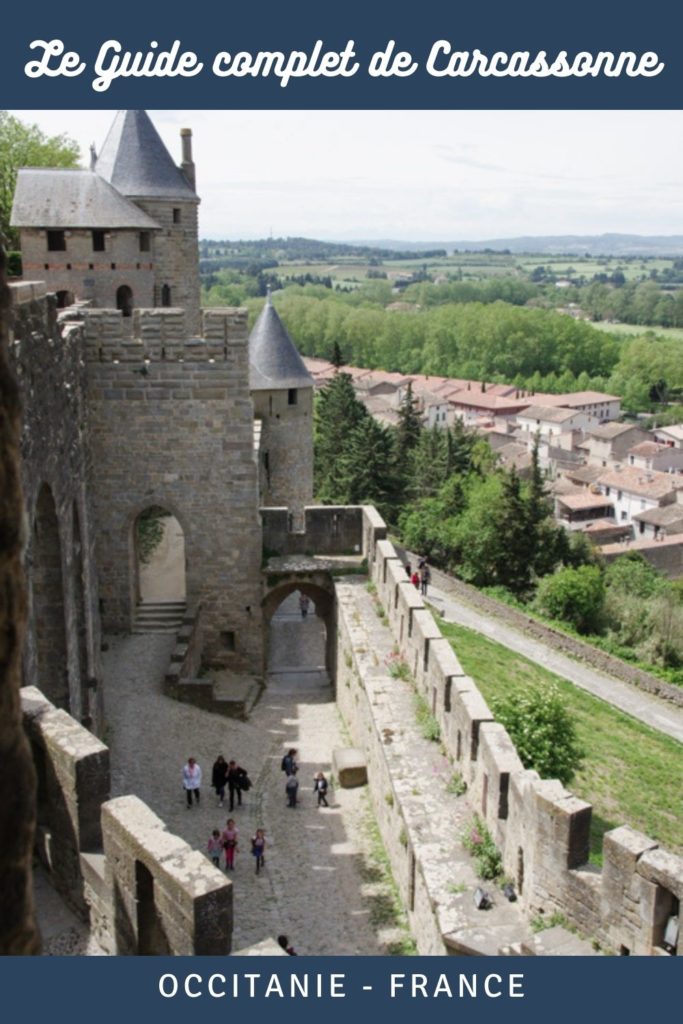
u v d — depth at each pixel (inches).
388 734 812.6
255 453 1157.1
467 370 7726.4
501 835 615.2
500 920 559.8
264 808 868.0
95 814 487.2
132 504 1149.7
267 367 1779.0
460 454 3024.1
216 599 1190.3
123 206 1519.4
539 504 2573.8
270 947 409.1
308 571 1193.4
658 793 1251.2
